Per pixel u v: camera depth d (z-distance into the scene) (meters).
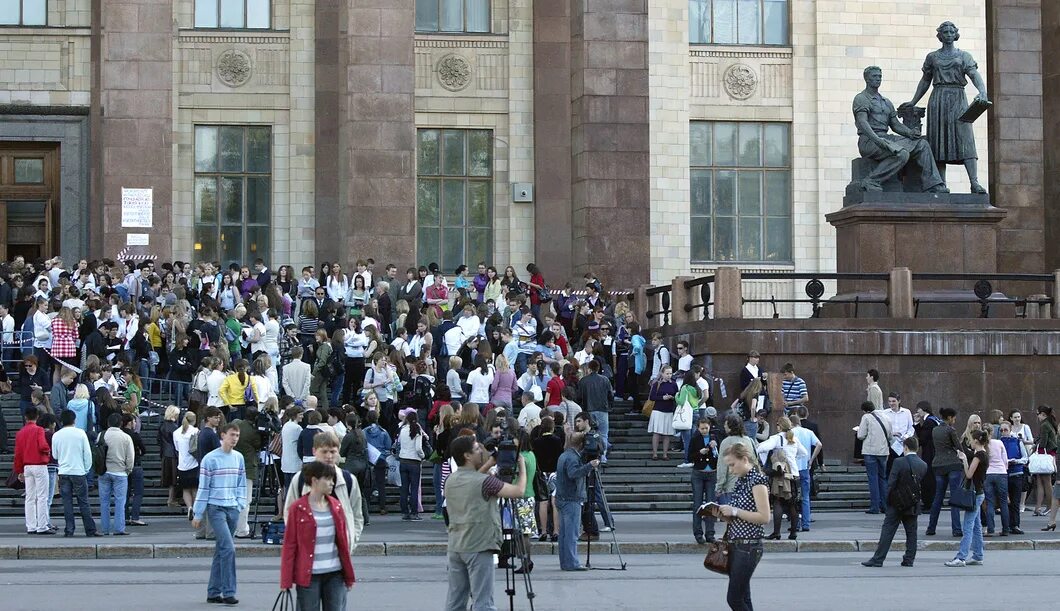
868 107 33.41
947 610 16.81
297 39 41.38
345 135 38.34
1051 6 44.06
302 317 32.59
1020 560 22.23
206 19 41.16
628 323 33.06
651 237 42.31
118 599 17.14
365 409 28.23
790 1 43.38
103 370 27.20
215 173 41.00
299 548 12.56
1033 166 43.00
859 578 19.77
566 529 20.45
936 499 24.70
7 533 23.47
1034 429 31.36
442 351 31.88
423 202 41.72
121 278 34.03
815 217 43.12
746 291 42.56
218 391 26.81
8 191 40.50
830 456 30.81
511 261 41.88
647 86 39.44
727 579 19.50
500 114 42.03
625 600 17.44
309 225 41.19
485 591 13.62
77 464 22.84
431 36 41.72
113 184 38.38
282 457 23.39
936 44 43.66
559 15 42.28
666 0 42.75
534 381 30.00
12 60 40.28
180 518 25.77
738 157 43.06
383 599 17.31
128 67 38.56
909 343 31.11
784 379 29.16
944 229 32.91
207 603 16.77
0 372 29.62
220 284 35.06
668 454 29.58
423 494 27.75
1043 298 32.66
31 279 34.53
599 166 39.19
